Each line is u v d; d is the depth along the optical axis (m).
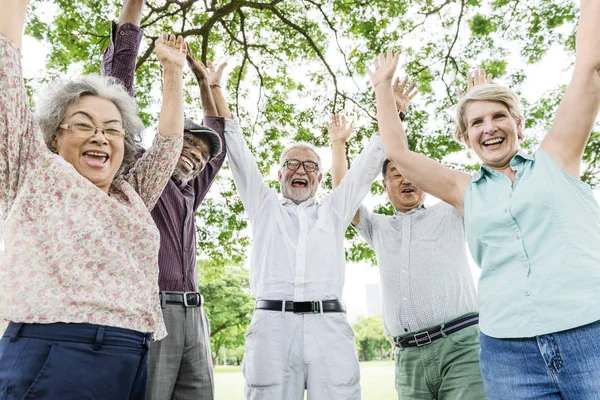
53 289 1.32
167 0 6.74
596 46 1.54
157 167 1.87
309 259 2.63
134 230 1.55
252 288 2.76
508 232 1.62
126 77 2.61
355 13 7.27
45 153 1.43
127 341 1.41
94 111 1.62
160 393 2.19
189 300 2.39
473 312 2.60
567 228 1.50
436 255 2.71
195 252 2.61
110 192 1.70
